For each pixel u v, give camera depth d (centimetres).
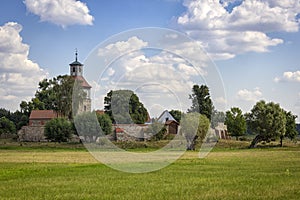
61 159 4362
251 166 3203
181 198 1717
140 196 1780
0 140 9306
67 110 10562
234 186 2050
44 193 1888
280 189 1939
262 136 7844
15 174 2728
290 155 4888
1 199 1738
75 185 2134
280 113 7869
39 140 9044
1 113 14075
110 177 2470
